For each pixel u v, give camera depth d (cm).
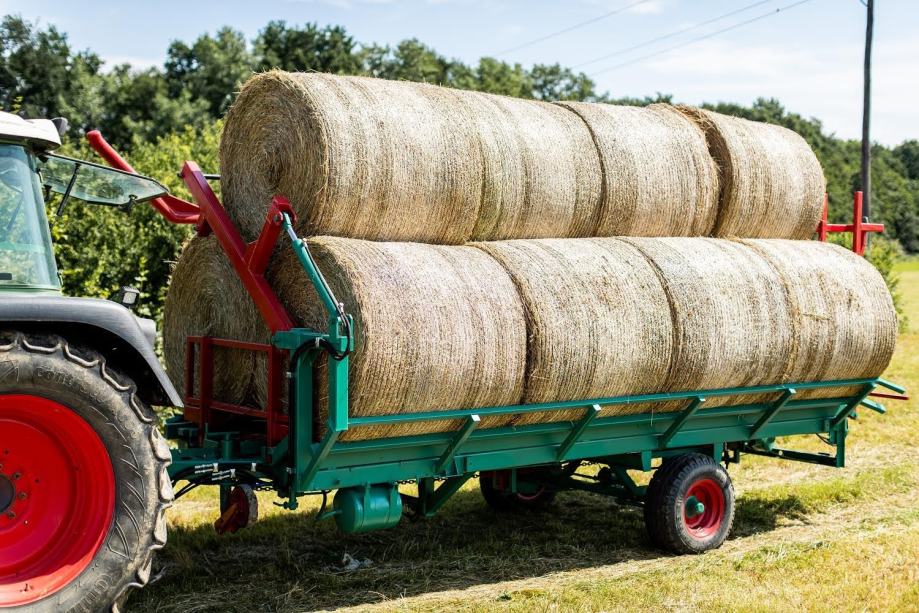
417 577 589
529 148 621
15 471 396
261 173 581
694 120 748
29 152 437
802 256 731
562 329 567
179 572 580
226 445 550
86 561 393
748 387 680
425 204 565
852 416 788
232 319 601
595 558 644
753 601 519
